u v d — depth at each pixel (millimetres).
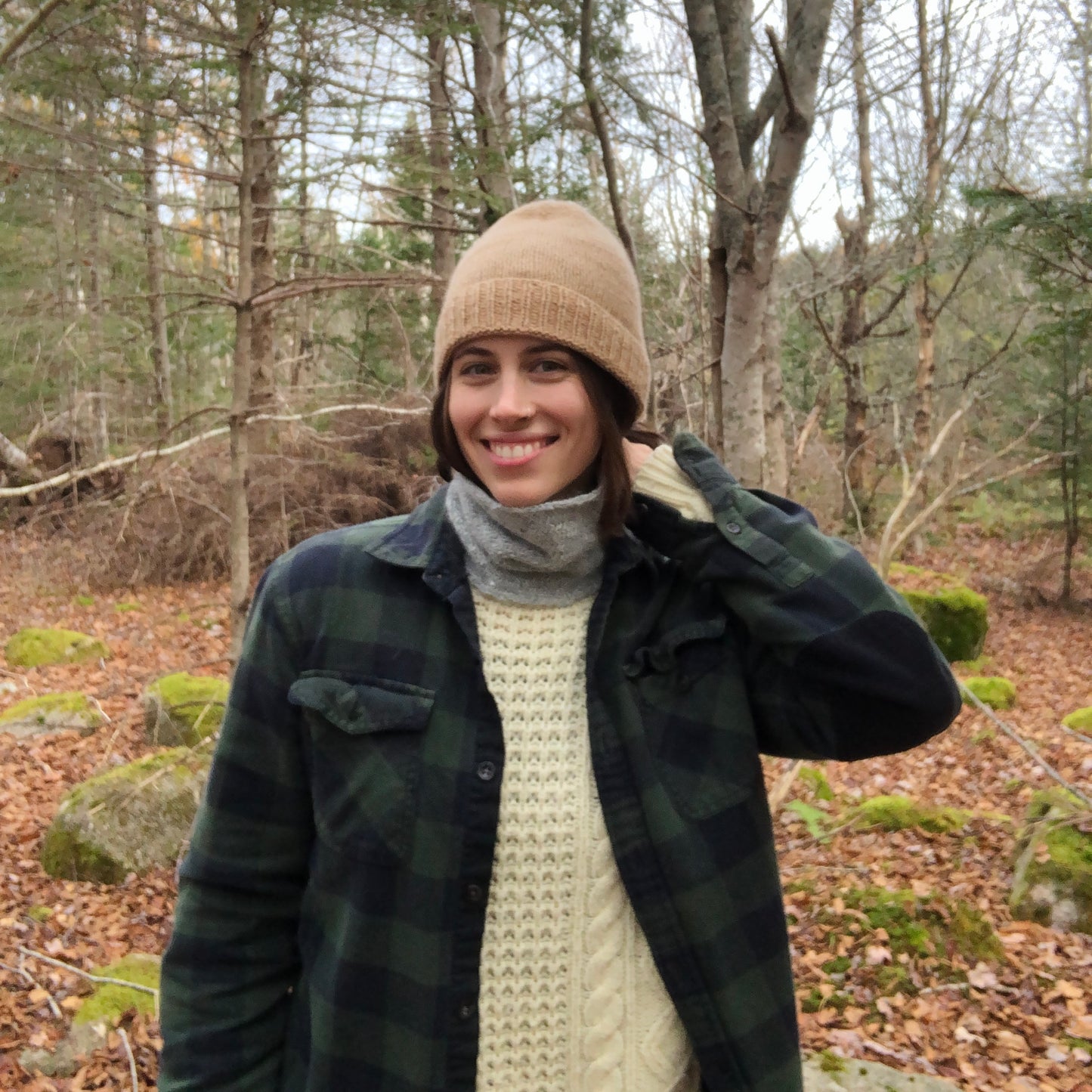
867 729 1115
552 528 1065
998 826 4832
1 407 8594
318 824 1080
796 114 2713
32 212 7078
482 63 6117
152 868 4359
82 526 5508
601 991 1049
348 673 1074
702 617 1138
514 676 1092
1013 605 10492
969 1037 3295
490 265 1063
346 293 7191
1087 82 11828
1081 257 6238
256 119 4328
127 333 6598
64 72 4141
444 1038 1011
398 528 1168
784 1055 1089
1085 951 3770
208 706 4945
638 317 1141
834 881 4270
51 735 5844
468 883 1021
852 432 11180
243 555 4531
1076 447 9633
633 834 1047
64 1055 3133
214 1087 1092
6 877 4273
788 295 8781
